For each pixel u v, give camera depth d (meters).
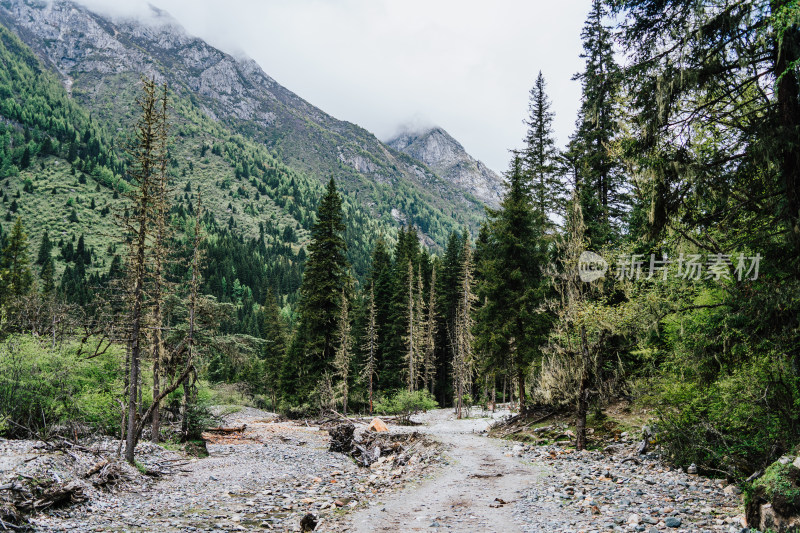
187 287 23.69
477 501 10.86
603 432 18.17
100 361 24.58
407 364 51.62
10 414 18.20
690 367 11.45
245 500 13.39
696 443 12.77
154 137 17.52
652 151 10.41
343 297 41.44
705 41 9.28
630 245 15.61
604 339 17.33
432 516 9.72
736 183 9.61
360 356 54.38
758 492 7.52
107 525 10.56
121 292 17.47
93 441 19.31
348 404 47.12
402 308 53.81
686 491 10.68
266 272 199.38
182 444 23.33
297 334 50.62
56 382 20.23
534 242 26.45
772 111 9.08
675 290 11.78
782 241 9.29
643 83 10.22
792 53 8.25
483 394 46.88
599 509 9.36
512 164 27.86
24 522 10.15
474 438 22.61
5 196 193.38
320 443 28.38
